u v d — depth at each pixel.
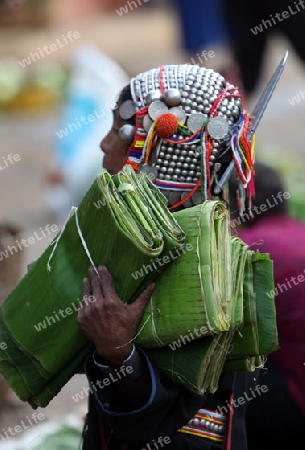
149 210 3.26
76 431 5.59
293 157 9.86
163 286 3.26
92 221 3.27
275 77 3.74
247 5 10.02
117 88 9.05
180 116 3.53
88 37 20.64
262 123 13.55
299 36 9.93
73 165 9.09
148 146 3.53
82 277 3.32
